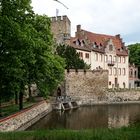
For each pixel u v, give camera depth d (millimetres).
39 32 42344
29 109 43188
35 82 43969
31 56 34500
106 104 79188
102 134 19625
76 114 55531
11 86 34281
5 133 21734
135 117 50812
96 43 95812
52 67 50656
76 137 19109
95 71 81875
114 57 100375
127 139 18109
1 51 31969
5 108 47312
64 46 78438
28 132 21906
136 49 116312
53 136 19781
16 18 30672
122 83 103500
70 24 92875
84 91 79625
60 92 76625
